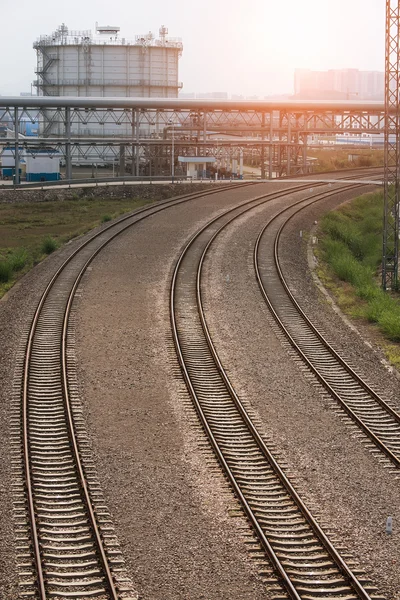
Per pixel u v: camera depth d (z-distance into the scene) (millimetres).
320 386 31438
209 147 138000
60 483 22516
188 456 24375
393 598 17125
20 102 122188
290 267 56000
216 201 89688
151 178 122625
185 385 30984
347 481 22891
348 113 136750
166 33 174000
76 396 29469
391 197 89625
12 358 33750
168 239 65000
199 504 21203
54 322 39781
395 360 36062
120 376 31875
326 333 39438
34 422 26891
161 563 18188
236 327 39781
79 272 52062
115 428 26594
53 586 17266
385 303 47438
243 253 59188
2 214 99938
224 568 18031
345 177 123625
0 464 23375
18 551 18625
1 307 43500
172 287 47156
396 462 24297
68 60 170625
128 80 170875
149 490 21969
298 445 25562
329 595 17219
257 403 29328
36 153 138250
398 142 58875
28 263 60656
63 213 101812
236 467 23719
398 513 21000
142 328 38938
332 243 69688
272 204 87000
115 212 93812
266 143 135250
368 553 18828
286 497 21812
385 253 56375
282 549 18906
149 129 156500
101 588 17266
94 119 163625
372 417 28266
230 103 129750
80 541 19188
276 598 17016
